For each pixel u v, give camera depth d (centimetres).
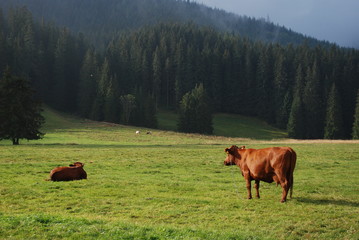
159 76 14325
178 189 1589
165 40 16925
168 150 3766
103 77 11344
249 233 919
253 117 14100
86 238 808
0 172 1966
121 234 838
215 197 1423
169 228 915
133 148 4097
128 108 10488
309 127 11400
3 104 4694
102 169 2253
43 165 2312
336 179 1952
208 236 862
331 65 13850
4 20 15838
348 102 12581
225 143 5659
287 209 1207
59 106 12656
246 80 14462
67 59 13625
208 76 14738
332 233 946
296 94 11369
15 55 11812
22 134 4766
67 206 1223
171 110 13888
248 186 1395
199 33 19025
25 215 1008
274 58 14738
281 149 1302
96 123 9275
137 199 1347
